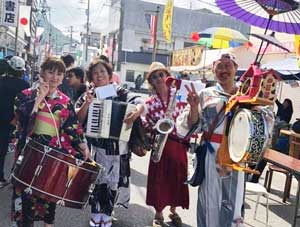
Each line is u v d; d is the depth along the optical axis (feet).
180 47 166.09
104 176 12.91
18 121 10.69
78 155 10.85
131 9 161.58
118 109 12.47
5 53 63.82
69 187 9.98
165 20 88.89
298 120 23.35
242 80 9.48
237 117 9.28
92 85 12.93
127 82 142.92
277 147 25.07
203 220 10.36
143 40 162.61
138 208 16.51
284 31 11.75
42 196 9.80
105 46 178.09
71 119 10.55
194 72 65.16
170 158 13.78
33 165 9.80
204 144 10.28
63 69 10.47
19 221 10.87
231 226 10.05
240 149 9.00
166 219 15.33
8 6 46.83
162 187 13.94
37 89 10.68
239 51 40.81
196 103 10.08
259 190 15.62
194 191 19.31
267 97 8.74
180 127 10.60
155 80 13.53
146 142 13.26
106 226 13.17
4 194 16.98
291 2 10.29
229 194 10.03
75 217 15.20
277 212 17.92
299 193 14.14
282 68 27.76
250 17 11.94
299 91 42.27
